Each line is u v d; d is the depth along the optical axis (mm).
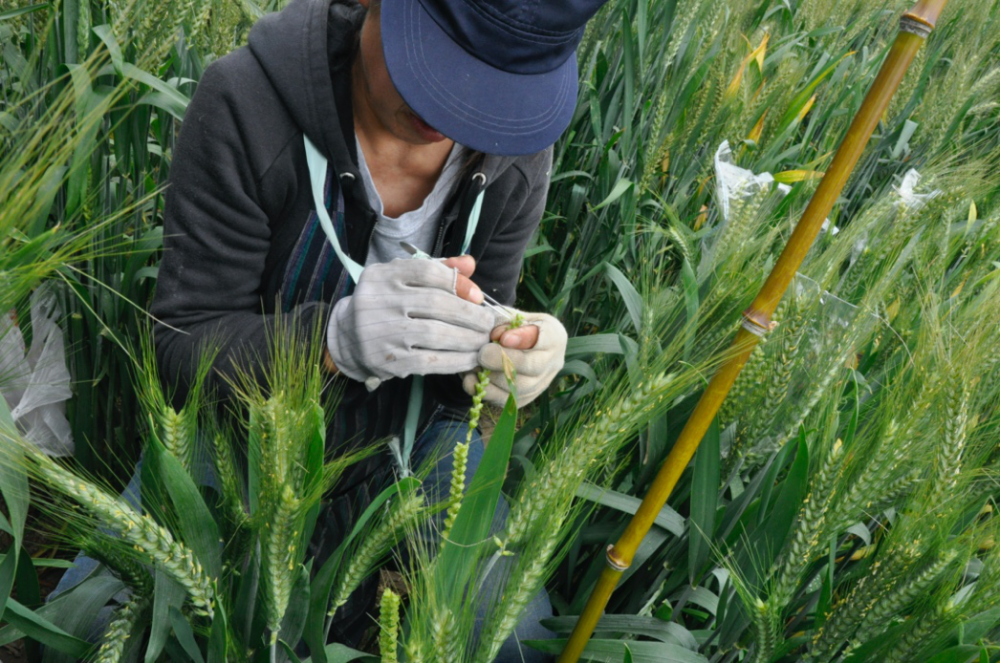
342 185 1508
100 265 1901
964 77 3314
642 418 1185
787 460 1702
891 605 1146
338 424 1625
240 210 1476
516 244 1852
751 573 1343
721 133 2674
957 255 2643
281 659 1205
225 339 1472
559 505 1025
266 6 2607
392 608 844
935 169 2258
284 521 895
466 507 948
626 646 1191
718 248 1782
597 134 2738
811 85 2768
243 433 1298
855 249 2000
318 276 1626
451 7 1201
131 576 1088
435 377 1668
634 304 1974
